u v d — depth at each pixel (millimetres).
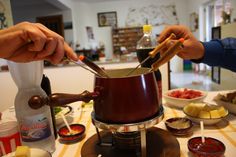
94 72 518
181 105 908
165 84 1934
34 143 580
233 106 790
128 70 582
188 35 829
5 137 595
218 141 565
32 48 444
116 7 6441
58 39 461
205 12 5301
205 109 760
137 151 540
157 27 6535
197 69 5824
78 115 904
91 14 6484
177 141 599
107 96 479
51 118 638
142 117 479
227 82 3498
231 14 3801
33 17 5762
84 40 6277
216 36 3633
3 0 2834
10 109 994
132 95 468
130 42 6418
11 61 525
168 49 501
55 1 4465
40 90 592
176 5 6422
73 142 672
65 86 2246
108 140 611
